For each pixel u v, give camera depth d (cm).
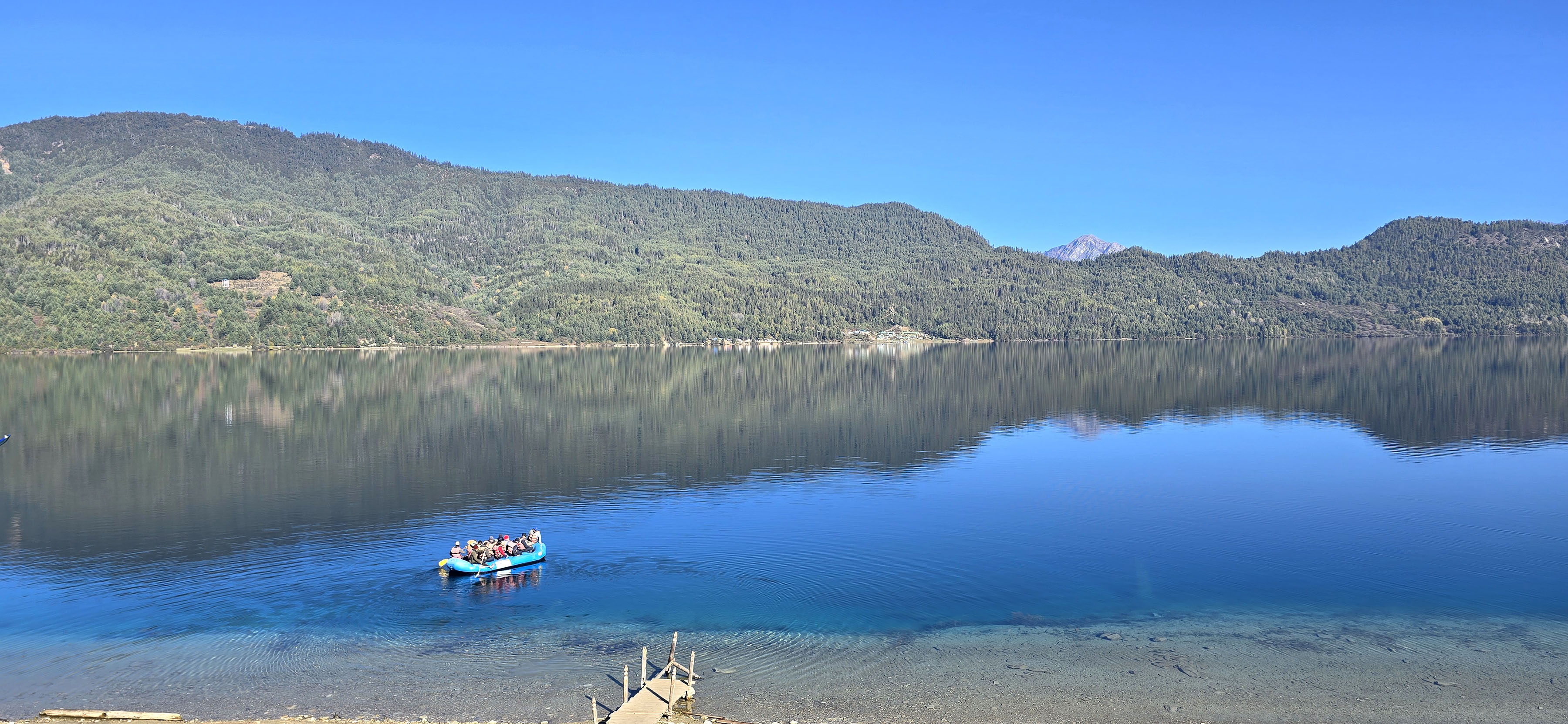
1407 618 3966
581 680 3288
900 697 3128
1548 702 3086
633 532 5497
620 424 10669
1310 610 4084
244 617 3966
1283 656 3516
